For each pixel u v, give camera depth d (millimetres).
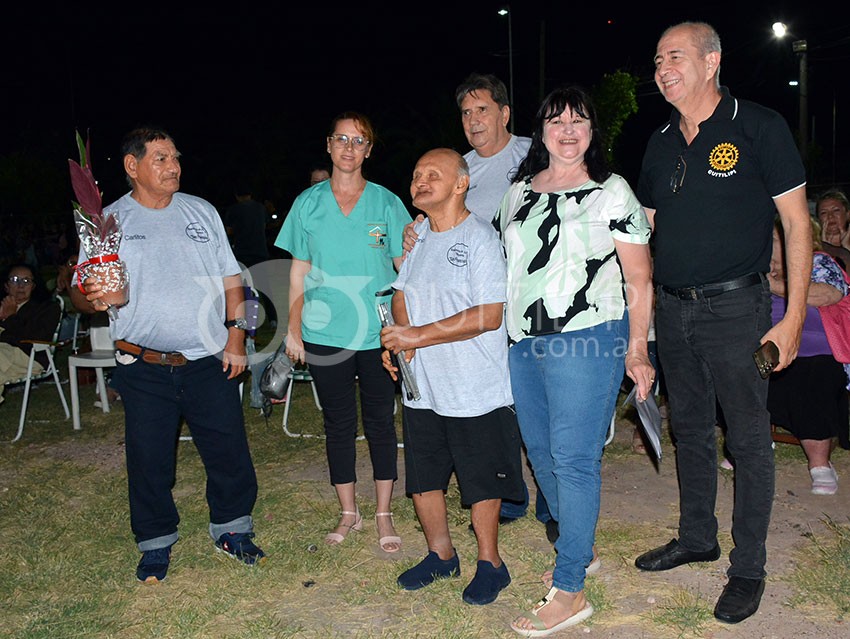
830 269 4480
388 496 4133
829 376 4512
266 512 4617
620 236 3154
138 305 3619
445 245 3426
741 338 3248
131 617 3482
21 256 19938
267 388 4199
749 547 3363
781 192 3117
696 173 3230
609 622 3309
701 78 3168
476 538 3914
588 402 3189
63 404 6852
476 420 3445
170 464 3824
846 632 3176
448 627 3295
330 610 3492
